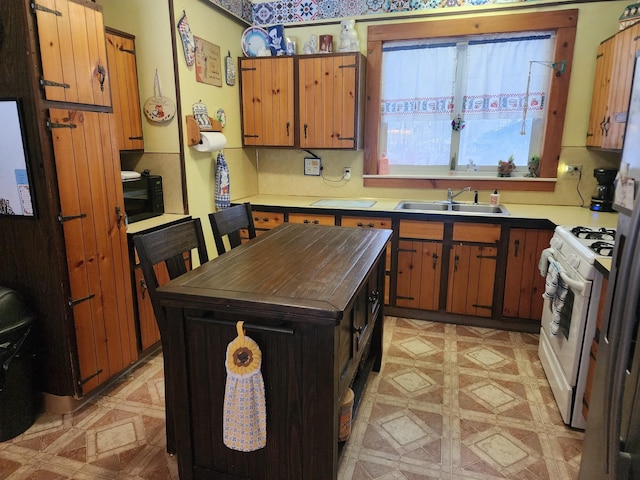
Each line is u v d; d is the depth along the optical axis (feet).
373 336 8.46
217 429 5.25
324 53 11.21
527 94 10.89
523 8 10.38
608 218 9.25
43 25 6.13
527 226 9.61
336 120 11.47
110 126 7.48
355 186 12.68
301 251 6.51
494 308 10.30
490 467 6.02
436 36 11.04
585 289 6.24
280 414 4.94
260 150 13.32
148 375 8.46
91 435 6.72
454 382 8.15
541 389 7.90
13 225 6.70
